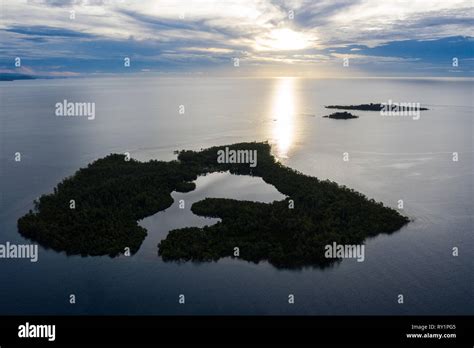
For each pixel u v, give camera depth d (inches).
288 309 3083.2
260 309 3083.2
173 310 3068.4
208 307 3100.4
